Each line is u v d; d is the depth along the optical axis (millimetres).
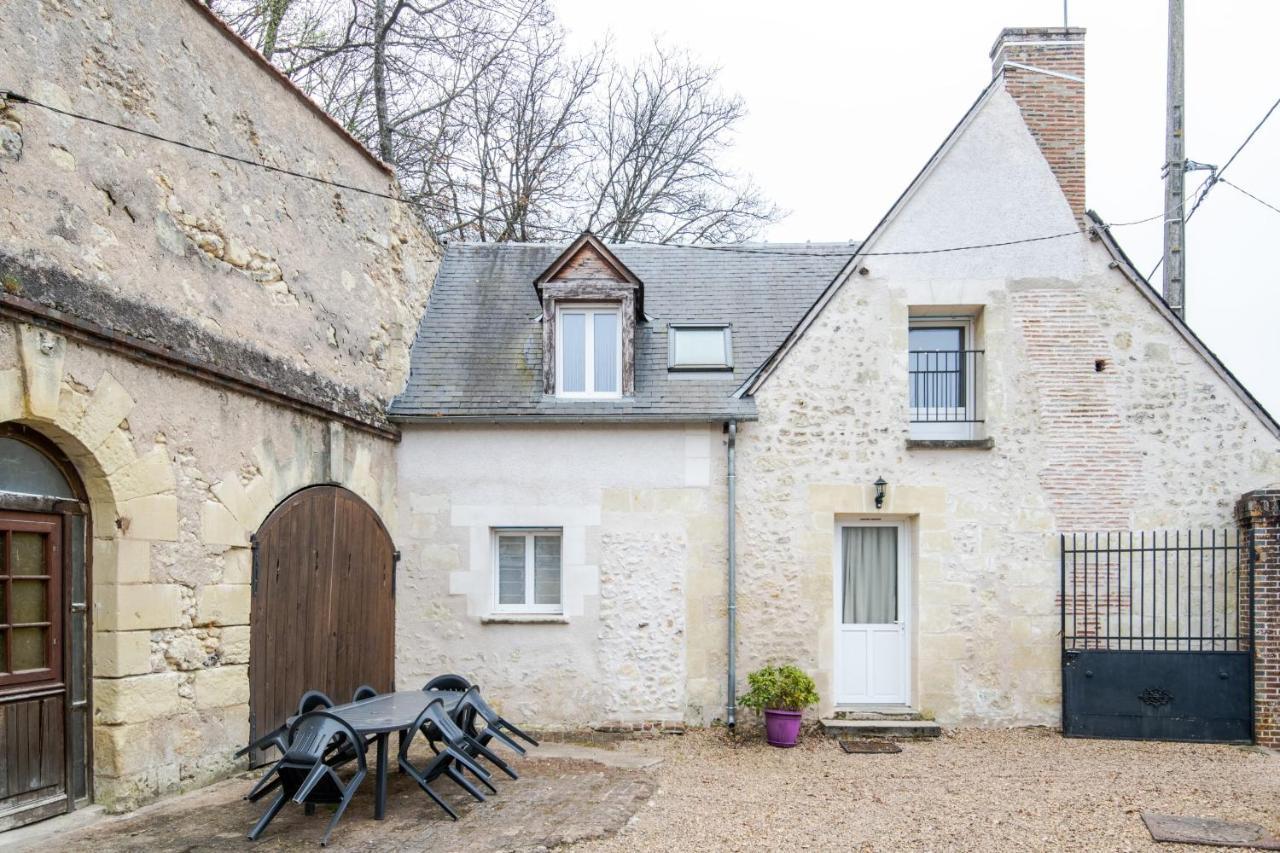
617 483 8078
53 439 4539
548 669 7949
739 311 9352
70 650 4676
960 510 7953
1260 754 7102
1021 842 4930
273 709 6055
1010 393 8016
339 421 7090
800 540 7992
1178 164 10336
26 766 4398
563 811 5250
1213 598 7746
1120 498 7902
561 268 8461
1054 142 8258
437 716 5281
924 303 8133
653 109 17828
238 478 5777
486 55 14852
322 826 4820
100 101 4723
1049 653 7824
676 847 4762
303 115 6816
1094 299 8062
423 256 9344
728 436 7996
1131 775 6398
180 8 5410
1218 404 7922
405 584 8086
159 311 5094
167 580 5125
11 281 4051
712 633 7945
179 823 4727
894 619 8328
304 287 6711
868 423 8062
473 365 8648
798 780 6250
